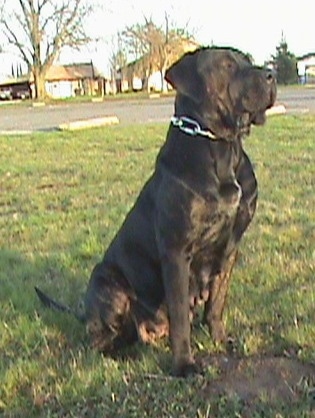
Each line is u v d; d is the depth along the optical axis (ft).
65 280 8.15
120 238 5.99
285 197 12.45
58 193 14.44
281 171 15.51
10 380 5.40
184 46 99.81
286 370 5.32
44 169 18.34
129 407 4.92
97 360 5.71
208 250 5.47
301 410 4.66
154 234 5.59
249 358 5.63
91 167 18.08
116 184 15.11
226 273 5.77
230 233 5.46
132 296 5.96
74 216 11.88
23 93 103.50
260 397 4.91
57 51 83.92
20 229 11.14
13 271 8.67
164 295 5.81
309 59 116.78
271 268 7.92
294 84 95.30
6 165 19.45
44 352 5.96
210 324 5.94
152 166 17.47
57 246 10.02
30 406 5.07
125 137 25.73
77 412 4.91
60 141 26.04
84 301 6.30
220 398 4.95
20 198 14.19
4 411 5.01
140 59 103.50
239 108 5.18
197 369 5.40
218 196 5.21
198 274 5.62
